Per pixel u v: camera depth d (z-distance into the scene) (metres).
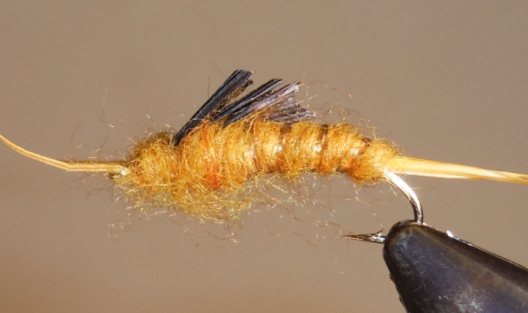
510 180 0.11
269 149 0.11
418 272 0.11
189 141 0.11
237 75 0.11
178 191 0.11
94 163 0.11
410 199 0.11
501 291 0.11
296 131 0.11
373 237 0.11
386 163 0.11
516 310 0.11
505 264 0.11
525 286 0.11
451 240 0.11
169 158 0.11
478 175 0.11
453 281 0.11
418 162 0.11
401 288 0.11
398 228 0.11
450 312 0.11
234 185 0.11
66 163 0.11
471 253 0.11
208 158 0.11
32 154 0.11
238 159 0.11
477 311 0.11
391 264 0.11
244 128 0.11
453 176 0.11
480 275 0.11
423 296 0.11
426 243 0.11
